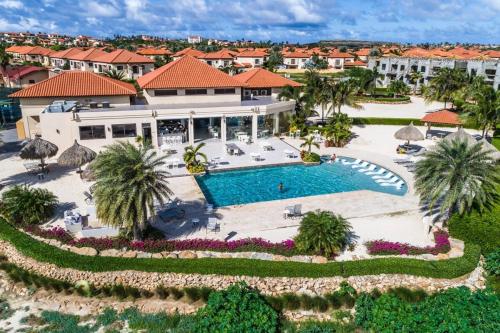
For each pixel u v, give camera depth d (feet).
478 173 77.71
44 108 141.38
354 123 184.75
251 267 67.56
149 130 137.59
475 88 189.67
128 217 69.36
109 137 132.67
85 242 74.49
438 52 336.49
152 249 72.59
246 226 82.89
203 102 152.05
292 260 70.64
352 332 59.93
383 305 59.98
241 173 117.60
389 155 135.23
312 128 164.76
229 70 330.75
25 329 58.75
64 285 67.56
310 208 92.38
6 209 84.74
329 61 440.04
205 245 73.26
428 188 81.05
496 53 339.36
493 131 170.50
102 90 143.54
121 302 65.31
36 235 78.74
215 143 145.48
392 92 264.72
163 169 115.65
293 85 177.68
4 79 262.47
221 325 55.42
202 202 94.17
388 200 97.60
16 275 70.64
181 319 61.31
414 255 73.46
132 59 282.97
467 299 58.65
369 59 347.97
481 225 77.97
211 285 66.95
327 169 121.80
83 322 60.59
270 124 161.68
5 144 142.00
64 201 94.38
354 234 80.89
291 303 64.23
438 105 243.40
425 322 56.39
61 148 129.59
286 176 115.34
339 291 65.92
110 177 68.03
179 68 154.61
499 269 69.82
